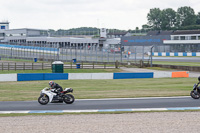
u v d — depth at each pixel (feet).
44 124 51.08
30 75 136.67
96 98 80.48
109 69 189.16
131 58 256.52
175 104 69.92
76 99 78.95
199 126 49.49
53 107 67.10
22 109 65.00
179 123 51.42
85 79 141.59
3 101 77.00
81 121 53.01
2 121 53.52
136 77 147.64
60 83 123.13
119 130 47.11
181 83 119.65
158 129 47.70
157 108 64.95
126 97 81.87
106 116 57.11
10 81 133.18
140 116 56.90
